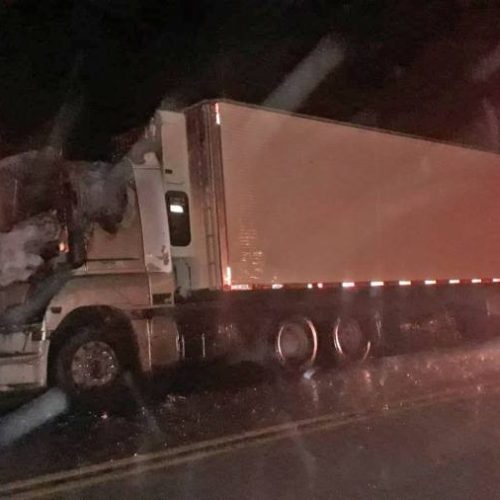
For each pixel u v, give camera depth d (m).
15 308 11.18
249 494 6.84
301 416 10.17
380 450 8.30
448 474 7.37
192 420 10.15
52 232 11.53
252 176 13.48
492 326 18.92
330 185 14.77
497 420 9.70
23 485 7.23
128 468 7.77
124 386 11.73
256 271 13.41
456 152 17.92
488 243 18.70
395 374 13.90
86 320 11.55
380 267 15.68
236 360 13.38
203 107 13.09
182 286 13.09
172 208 12.89
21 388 10.91
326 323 14.68
